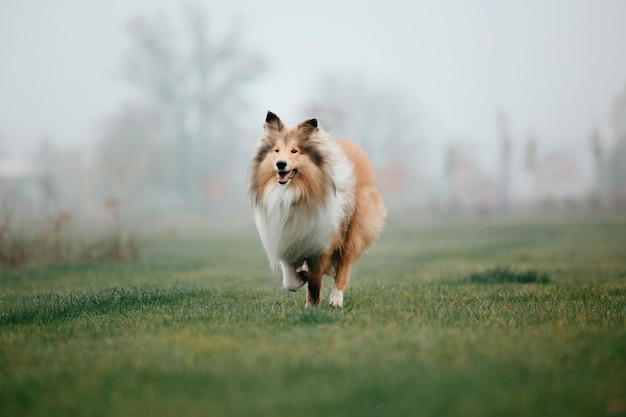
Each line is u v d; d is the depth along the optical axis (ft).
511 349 19.30
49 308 28.91
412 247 74.23
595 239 79.87
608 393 15.58
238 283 40.29
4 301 33.01
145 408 15.15
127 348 20.33
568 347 19.47
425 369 17.35
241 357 18.72
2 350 20.59
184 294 33.24
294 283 29.27
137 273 48.65
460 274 44.16
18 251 56.80
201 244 86.43
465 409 14.62
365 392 15.66
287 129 27.91
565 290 33.96
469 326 23.21
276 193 26.99
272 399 15.43
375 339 20.72
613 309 26.89
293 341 20.65
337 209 27.63
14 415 15.02
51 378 17.37
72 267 52.85
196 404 15.33
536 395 15.44
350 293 33.58
